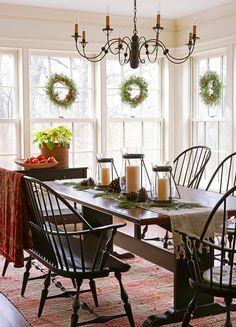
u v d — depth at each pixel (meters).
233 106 5.37
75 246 3.26
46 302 3.40
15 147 5.62
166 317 2.98
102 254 2.88
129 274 4.00
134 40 3.76
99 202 3.16
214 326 2.97
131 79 6.07
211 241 2.94
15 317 3.14
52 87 5.66
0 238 3.34
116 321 3.08
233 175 5.41
